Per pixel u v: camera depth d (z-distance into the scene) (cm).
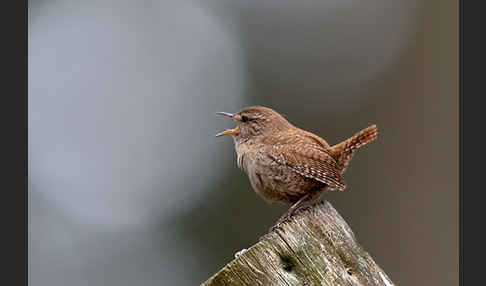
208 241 1279
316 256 511
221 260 1252
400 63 1323
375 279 520
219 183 1325
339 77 1358
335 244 523
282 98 1362
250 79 1416
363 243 1167
